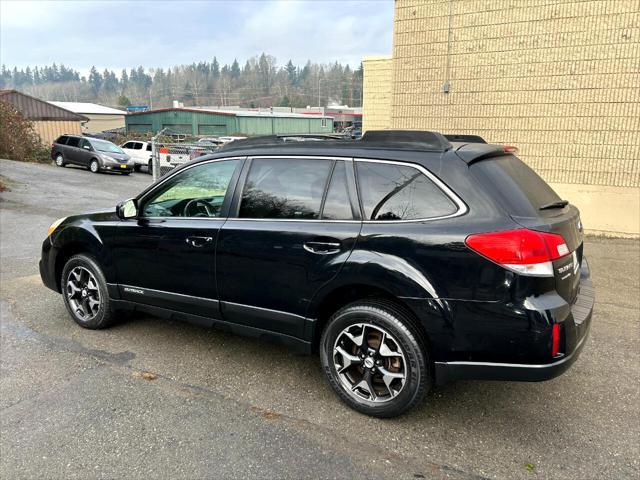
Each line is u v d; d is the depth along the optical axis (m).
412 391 3.03
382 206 3.15
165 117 49.62
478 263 2.80
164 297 4.07
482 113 9.40
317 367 3.95
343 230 3.21
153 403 3.36
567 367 2.81
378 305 3.09
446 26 9.46
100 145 24.36
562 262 2.86
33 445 2.89
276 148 3.66
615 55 8.12
